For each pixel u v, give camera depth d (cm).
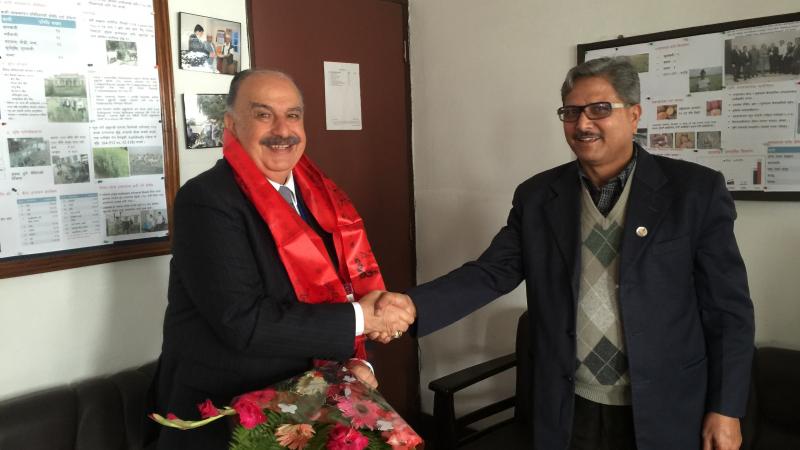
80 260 161
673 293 129
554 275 141
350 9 241
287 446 93
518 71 233
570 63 218
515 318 244
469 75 248
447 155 260
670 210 131
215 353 116
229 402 115
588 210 139
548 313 141
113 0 164
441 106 259
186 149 186
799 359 169
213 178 117
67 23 156
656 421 128
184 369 118
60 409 146
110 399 155
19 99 149
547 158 229
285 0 217
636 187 134
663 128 196
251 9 206
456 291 149
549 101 225
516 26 231
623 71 131
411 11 265
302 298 121
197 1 188
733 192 184
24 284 153
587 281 136
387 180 262
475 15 243
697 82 188
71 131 158
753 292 187
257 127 122
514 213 161
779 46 172
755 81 177
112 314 171
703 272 130
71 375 163
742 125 181
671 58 192
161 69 175
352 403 103
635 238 130
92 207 163
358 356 136
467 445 190
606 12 207
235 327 108
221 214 113
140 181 173
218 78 195
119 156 168
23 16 148
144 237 175
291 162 127
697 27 186
